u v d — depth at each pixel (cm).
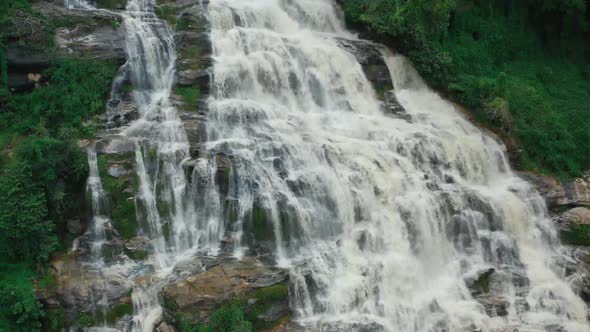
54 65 2172
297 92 2445
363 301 1784
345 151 2131
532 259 2191
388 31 2878
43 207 1772
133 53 2295
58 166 1850
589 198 2516
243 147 1998
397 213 2023
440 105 2836
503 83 2770
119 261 1816
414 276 1906
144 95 2250
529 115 2778
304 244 1891
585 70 3462
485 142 2605
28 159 1819
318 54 2573
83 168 1881
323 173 1994
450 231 2116
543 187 2472
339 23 3066
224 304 1634
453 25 3297
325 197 1956
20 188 1753
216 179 1911
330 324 1688
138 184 1908
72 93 2117
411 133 2394
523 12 3522
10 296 1630
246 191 1897
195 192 1911
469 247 2120
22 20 2145
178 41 2377
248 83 2328
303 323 1700
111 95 2211
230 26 2555
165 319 1639
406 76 2914
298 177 1947
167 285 1656
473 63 3216
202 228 1894
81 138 1994
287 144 2038
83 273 1747
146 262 1819
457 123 2686
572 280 2125
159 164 1944
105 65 2230
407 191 2112
